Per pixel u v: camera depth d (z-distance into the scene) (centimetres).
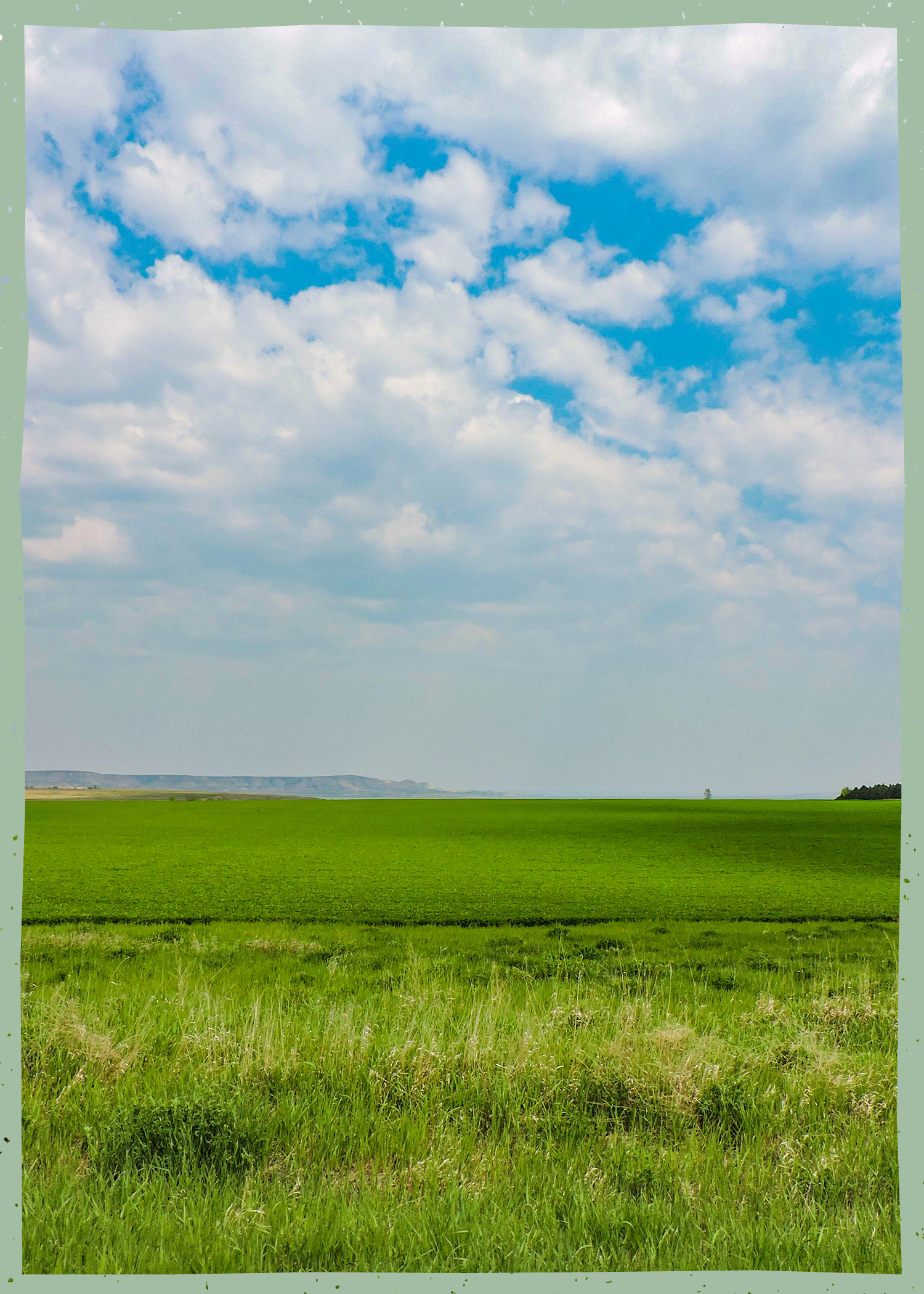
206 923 2155
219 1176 687
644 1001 1107
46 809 8062
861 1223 655
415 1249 616
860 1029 993
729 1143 746
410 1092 789
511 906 2489
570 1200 662
